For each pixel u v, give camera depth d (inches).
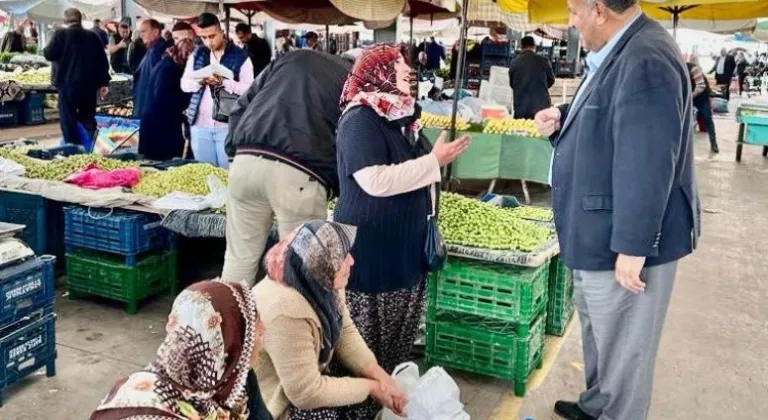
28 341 128.9
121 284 167.5
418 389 99.7
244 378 62.2
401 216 104.2
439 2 295.4
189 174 177.6
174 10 338.6
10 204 181.9
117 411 57.7
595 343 113.4
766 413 131.1
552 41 692.1
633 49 93.4
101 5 524.1
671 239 99.4
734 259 227.9
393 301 108.1
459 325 135.9
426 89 384.8
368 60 101.5
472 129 288.0
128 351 148.3
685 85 95.0
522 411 128.3
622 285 96.4
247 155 130.3
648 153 90.5
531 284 128.3
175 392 59.0
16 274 124.6
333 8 378.6
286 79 130.0
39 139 423.2
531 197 318.3
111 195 167.2
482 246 132.8
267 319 83.7
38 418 121.5
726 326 171.3
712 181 370.0
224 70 195.9
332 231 87.2
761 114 426.6
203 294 60.9
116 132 263.3
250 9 382.3
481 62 510.9
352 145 99.6
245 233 137.3
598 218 98.5
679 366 149.1
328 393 86.9
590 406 120.9
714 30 340.2
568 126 102.8
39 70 521.0
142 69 266.8
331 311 88.8
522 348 131.1
